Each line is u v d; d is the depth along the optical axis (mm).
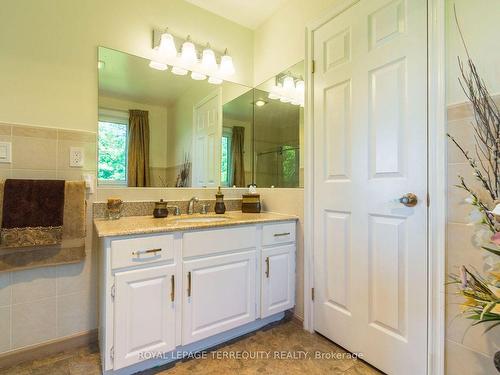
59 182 1496
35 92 1525
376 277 1424
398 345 1323
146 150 1901
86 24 1679
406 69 1299
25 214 1390
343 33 1600
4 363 1429
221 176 2260
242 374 1386
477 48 1076
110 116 1762
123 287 1278
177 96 2035
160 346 1374
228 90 2289
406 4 1302
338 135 1626
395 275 1340
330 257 1675
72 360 1489
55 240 1443
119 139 1798
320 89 1753
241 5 2109
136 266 1312
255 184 2373
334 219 1650
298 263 1902
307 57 1839
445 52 1167
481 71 1064
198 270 1497
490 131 1037
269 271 1782
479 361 1075
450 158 1151
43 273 1530
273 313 1803
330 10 1676
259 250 1740
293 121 1983
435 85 1192
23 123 1492
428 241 1214
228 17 2254
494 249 997
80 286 1627
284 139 2064
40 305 1522
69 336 1596
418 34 1255
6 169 1449
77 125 1642
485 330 1027
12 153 1462
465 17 1110
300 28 1921
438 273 1177
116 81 1783
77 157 1635
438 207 1177
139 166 1871
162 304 1379
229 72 2273
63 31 1605
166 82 1988
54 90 1575
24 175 1492
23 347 1478
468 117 1100
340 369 1425
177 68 2039
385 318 1381
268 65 2244
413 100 1273
